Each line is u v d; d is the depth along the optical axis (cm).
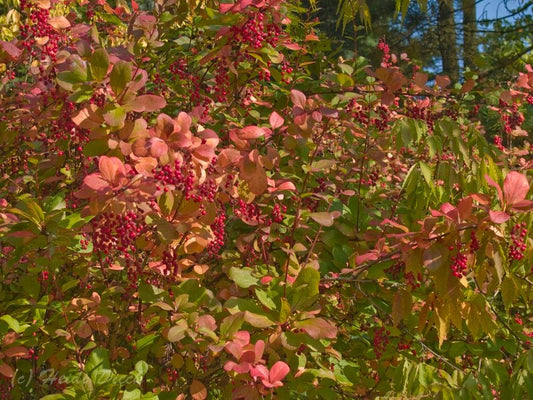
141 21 346
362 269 315
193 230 282
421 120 386
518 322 403
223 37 345
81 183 332
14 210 276
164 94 410
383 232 355
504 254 277
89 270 329
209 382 317
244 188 303
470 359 381
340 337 393
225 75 351
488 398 296
